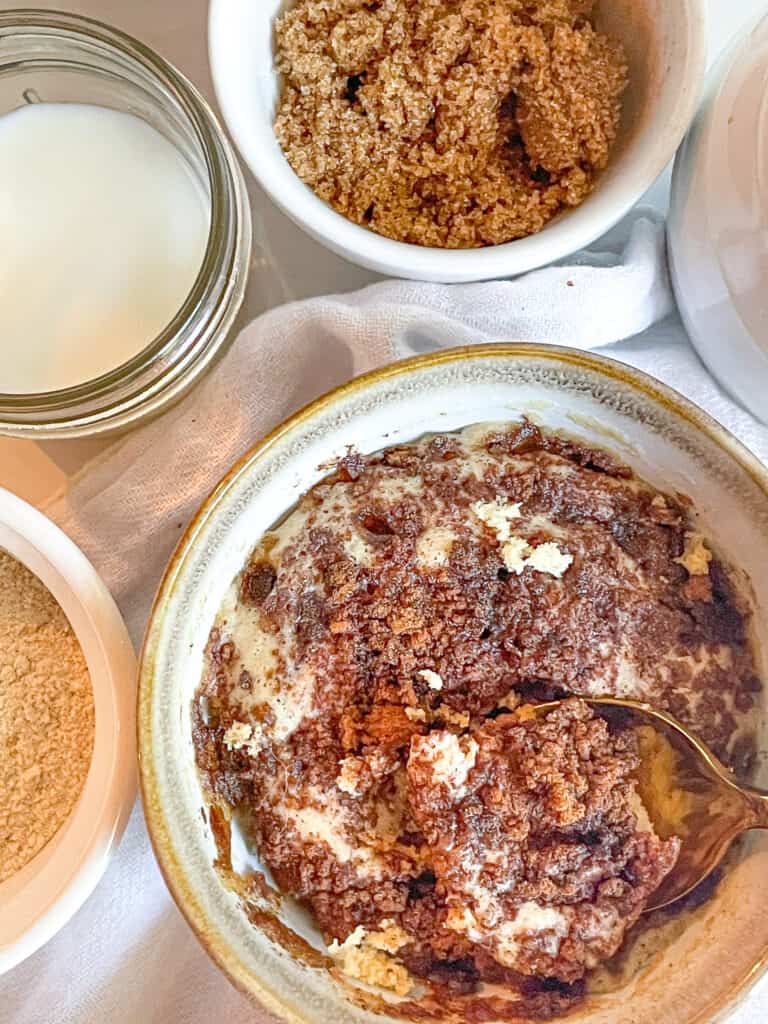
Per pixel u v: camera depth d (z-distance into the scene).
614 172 0.20
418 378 0.18
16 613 0.22
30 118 0.23
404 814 0.19
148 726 0.18
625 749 0.19
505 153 0.21
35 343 0.22
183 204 0.23
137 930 0.23
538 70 0.20
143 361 0.20
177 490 0.23
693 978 0.18
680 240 0.20
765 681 0.19
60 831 0.21
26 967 0.23
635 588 0.19
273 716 0.19
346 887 0.19
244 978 0.18
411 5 0.21
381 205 0.21
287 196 0.20
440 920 0.18
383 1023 0.18
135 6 0.24
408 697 0.18
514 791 0.18
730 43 0.20
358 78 0.21
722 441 0.18
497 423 0.20
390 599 0.19
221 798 0.19
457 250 0.20
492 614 0.19
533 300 0.21
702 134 0.19
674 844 0.18
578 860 0.18
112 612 0.20
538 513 0.19
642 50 0.20
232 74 0.19
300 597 0.19
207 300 0.20
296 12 0.21
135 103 0.22
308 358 0.23
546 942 0.18
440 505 0.19
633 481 0.20
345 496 0.20
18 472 0.24
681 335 0.23
